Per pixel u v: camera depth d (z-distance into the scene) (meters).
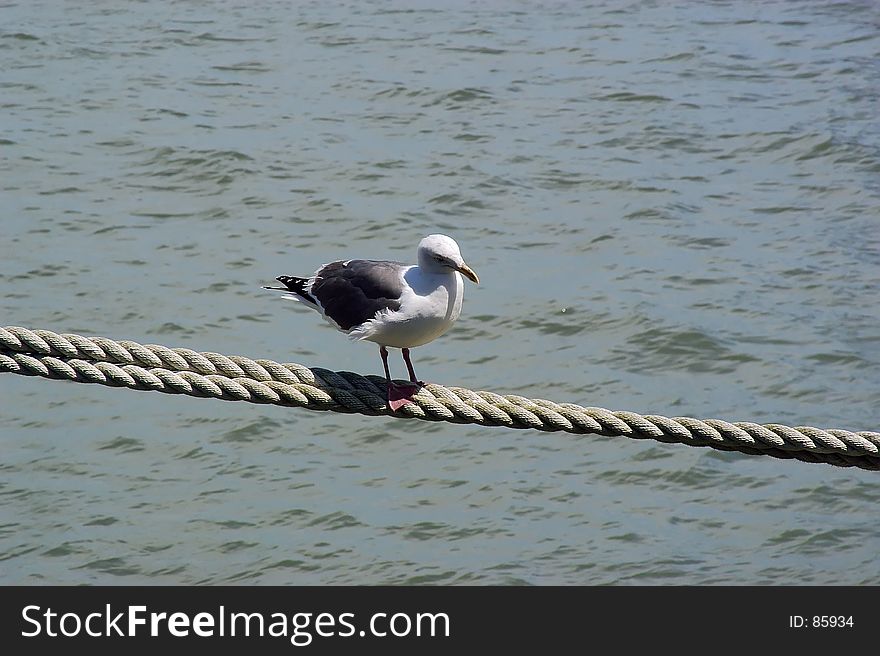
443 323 8.26
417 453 14.62
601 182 22.77
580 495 13.97
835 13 34.25
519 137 24.97
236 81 28.31
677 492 14.07
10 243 19.78
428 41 31.61
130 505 13.66
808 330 17.55
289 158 23.52
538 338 17.38
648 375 16.58
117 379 7.96
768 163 23.91
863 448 7.54
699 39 31.95
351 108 26.58
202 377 7.95
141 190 22.09
